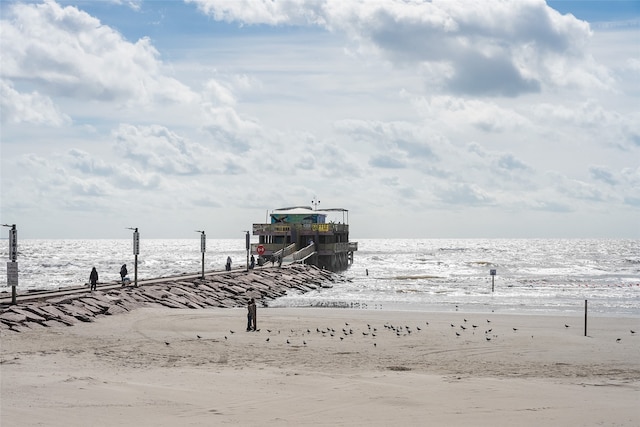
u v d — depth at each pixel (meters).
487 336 36.97
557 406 20.28
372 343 34.50
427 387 22.92
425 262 171.00
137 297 52.09
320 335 37.31
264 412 19.59
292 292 75.50
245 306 60.28
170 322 41.84
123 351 31.23
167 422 18.38
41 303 42.38
